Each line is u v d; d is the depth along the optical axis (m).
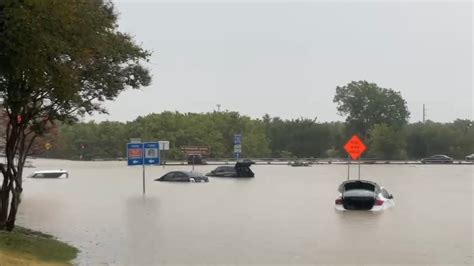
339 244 16.61
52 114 17.55
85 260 14.03
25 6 12.27
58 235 18.44
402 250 15.55
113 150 116.19
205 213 24.95
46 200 31.42
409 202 29.83
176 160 101.81
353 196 25.95
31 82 13.41
